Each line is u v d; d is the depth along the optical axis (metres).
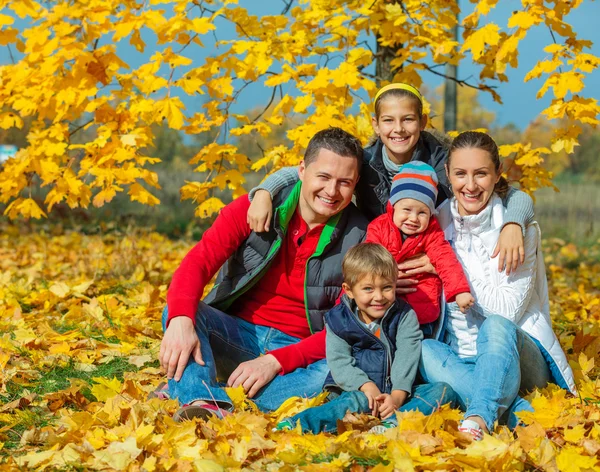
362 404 3.06
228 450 2.81
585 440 2.75
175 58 4.20
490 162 3.28
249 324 3.64
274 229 3.49
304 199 3.47
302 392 3.30
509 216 3.31
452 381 3.20
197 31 4.13
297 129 4.42
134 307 5.45
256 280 3.56
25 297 5.74
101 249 7.70
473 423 2.88
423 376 3.32
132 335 4.67
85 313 5.02
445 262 3.33
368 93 4.52
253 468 2.67
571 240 11.61
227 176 4.69
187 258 3.46
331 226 3.49
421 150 3.84
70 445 2.76
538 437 2.77
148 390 3.63
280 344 3.60
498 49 4.91
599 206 14.41
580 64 4.14
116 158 4.39
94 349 4.31
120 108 4.60
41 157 4.67
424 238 3.42
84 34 4.36
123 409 3.12
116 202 12.82
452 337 3.44
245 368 3.30
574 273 8.48
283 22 4.82
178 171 15.26
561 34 4.31
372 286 3.18
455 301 3.33
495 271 3.33
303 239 3.52
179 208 13.12
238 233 3.52
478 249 3.37
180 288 3.35
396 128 3.72
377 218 3.56
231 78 4.50
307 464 2.63
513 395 3.04
